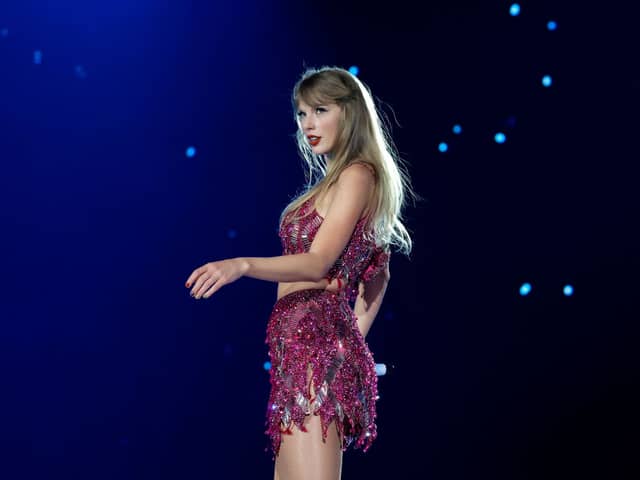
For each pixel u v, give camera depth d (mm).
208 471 21250
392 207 9633
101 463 21078
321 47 22047
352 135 9562
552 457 20672
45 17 21688
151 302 21969
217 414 21609
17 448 20938
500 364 21141
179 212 22172
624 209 20688
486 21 21422
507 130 21328
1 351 21406
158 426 21453
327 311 9078
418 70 21719
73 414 21328
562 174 21031
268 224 22141
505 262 21266
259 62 22219
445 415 21188
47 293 21766
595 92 20828
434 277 21516
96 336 21750
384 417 21297
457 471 20891
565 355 20875
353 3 21906
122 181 22094
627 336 20594
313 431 8688
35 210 21844
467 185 21484
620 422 20500
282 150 22188
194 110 22266
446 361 21344
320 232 8812
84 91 21938
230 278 7523
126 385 21594
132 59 22078
